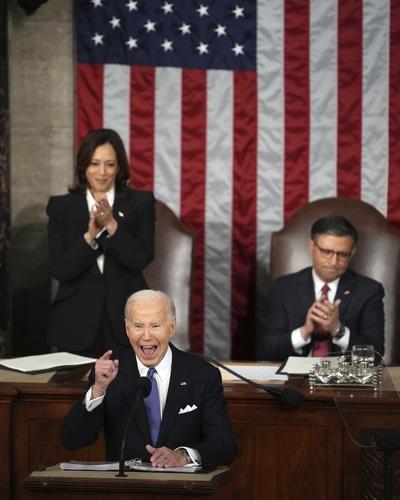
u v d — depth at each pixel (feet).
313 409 47.34
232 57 82.07
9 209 79.56
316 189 82.69
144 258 61.21
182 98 82.07
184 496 33.73
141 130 82.02
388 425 46.70
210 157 82.48
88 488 33.76
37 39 82.53
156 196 82.43
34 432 48.44
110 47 81.56
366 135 82.33
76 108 82.28
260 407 47.57
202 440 42.65
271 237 76.28
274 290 66.33
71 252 60.03
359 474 47.01
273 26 81.97
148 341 41.98
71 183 83.10
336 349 62.08
